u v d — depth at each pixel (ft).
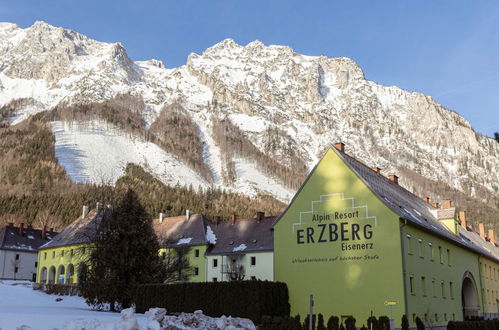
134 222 144.87
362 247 133.90
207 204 626.64
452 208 182.50
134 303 154.10
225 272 224.12
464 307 186.29
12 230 378.12
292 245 145.28
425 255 143.23
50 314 101.65
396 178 188.55
